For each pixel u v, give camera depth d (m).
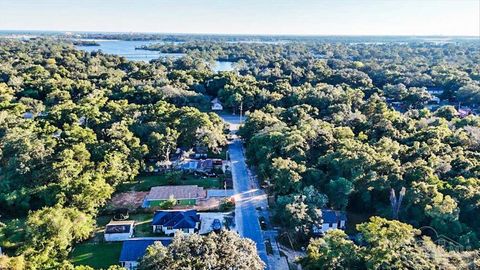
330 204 56.72
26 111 98.19
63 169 56.91
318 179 58.69
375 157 58.38
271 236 51.44
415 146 65.44
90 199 52.38
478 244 44.06
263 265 34.03
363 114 92.56
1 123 77.75
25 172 57.66
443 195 51.44
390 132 76.19
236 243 33.34
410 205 51.59
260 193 64.50
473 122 82.88
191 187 63.78
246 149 82.38
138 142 71.12
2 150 63.84
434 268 32.88
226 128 94.50
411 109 109.25
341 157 59.69
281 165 58.78
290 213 49.56
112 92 115.00
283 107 112.88
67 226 43.91
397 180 55.59
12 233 45.00
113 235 50.22
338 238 38.09
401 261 33.47
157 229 52.72
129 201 60.25
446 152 64.38
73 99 114.75
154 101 109.19
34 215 44.31
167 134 76.44
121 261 44.84
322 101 106.62
